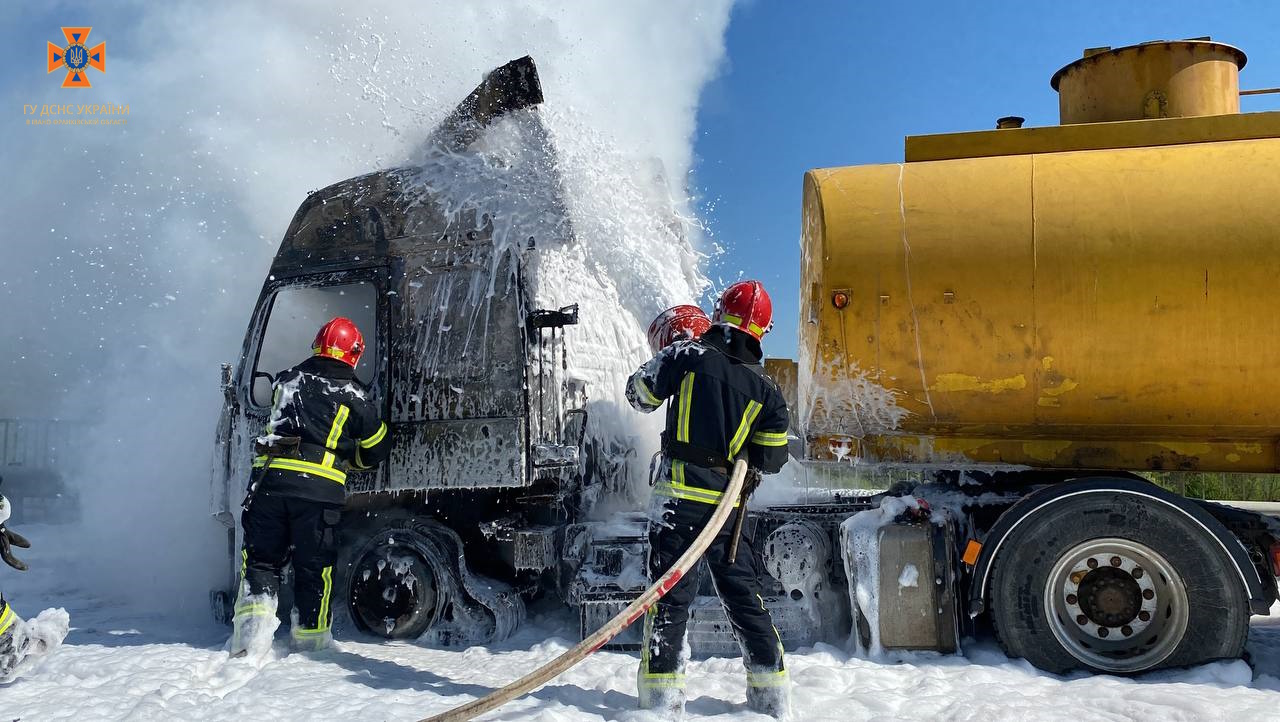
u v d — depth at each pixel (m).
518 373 4.29
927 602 3.78
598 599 4.11
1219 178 3.60
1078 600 3.67
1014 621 3.67
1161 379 3.61
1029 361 3.72
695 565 3.15
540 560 4.24
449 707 3.26
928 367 3.82
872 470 4.54
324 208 4.87
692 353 3.35
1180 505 3.54
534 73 4.61
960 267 3.75
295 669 3.88
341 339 4.35
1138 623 3.62
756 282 3.47
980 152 4.03
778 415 3.28
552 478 4.34
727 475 3.27
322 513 4.20
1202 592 3.52
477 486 4.27
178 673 3.72
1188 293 3.54
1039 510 3.68
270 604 4.06
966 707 3.08
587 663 3.86
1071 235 3.66
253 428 4.71
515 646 4.29
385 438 4.35
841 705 3.21
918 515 3.86
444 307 4.50
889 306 3.82
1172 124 3.84
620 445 5.18
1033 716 3.01
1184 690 3.28
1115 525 3.61
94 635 4.61
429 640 4.41
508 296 4.39
